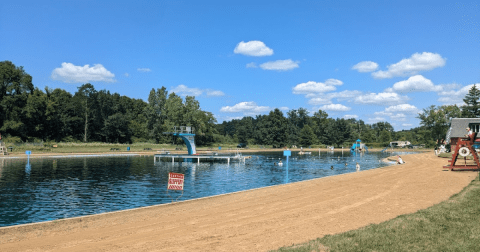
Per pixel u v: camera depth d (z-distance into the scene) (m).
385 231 11.28
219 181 37.97
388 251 9.35
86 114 128.00
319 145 156.38
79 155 79.19
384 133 161.88
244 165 62.03
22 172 45.28
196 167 57.03
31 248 11.12
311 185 25.75
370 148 150.62
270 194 21.91
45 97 108.94
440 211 13.73
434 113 124.69
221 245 10.93
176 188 20.31
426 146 131.62
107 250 10.74
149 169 51.81
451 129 75.31
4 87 98.88
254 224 13.77
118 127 131.62
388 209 15.93
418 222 12.20
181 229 13.29
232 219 14.88
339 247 9.78
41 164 57.31
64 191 30.00
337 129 163.62
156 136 141.62
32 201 25.17
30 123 107.06
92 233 12.92
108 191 30.03
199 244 11.12
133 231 13.12
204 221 14.64
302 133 158.88
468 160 44.34
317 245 10.07
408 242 10.07
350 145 162.38
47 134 115.81
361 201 18.30
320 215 15.12
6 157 68.12
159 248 10.79
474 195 16.88
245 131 165.38
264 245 10.78
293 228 12.91
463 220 12.20
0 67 97.88
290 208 17.00
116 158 75.25
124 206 23.38
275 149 137.50
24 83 102.69
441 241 10.05
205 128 131.38
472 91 122.75
